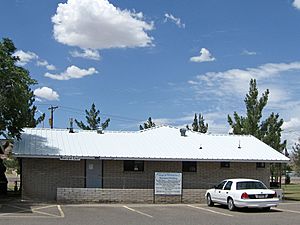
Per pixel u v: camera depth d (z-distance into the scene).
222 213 22.66
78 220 19.28
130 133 34.84
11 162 47.00
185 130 35.59
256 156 32.06
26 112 28.59
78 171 30.14
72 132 33.66
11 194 32.41
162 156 30.47
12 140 30.70
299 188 47.56
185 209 24.77
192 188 31.56
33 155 28.48
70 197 28.19
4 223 17.86
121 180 30.66
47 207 24.94
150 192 29.30
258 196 23.27
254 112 38.72
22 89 27.19
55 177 29.78
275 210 24.22
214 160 30.97
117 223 18.47
